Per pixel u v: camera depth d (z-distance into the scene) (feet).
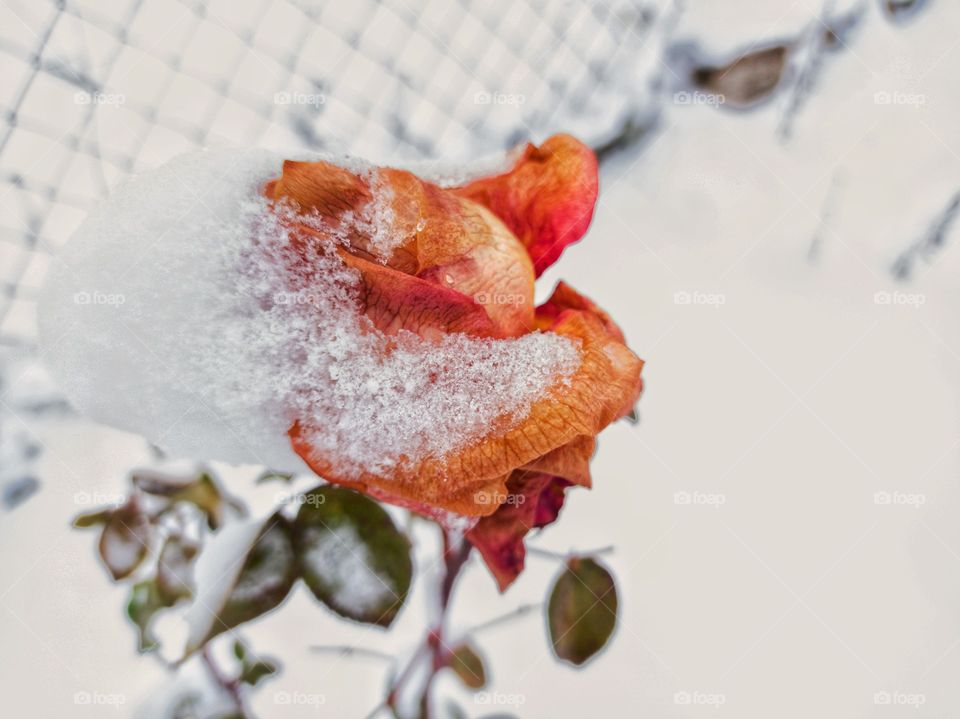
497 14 0.90
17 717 0.74
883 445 0.87
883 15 0.93
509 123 0.92
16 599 0.74
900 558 0.87
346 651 0.76
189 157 0.54
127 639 0.75
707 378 0.86
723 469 0.86
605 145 0.92
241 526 0.63
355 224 0.54
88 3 0.78
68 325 0.52
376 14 0.86
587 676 0.83
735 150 0.92
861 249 0.90
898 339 0.89
